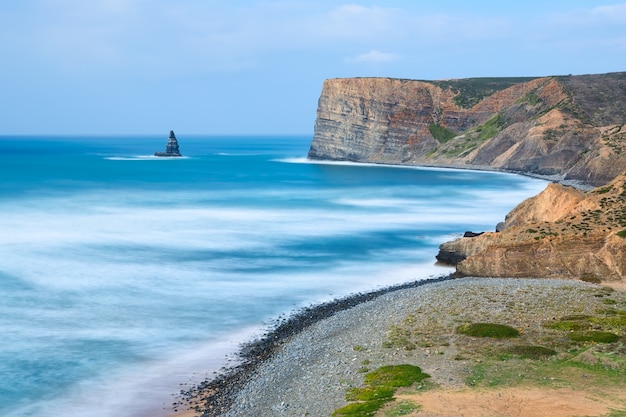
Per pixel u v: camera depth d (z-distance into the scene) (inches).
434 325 1294.3
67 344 1378.0
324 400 958.4
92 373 1206.9
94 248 2486.5
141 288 1876.2
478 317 1333.7
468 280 1784.0
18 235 2760.8
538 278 1803.6
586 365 1037.8
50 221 3186.5
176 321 1545.3
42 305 1686.8
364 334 1291.8
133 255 2362.2
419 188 5078.7
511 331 1210.6
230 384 1125.1
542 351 1098.7
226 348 1339.8
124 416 1015.0
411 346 1165.1
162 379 1169.4
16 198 4165.8
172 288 1878.7
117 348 1350.9
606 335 1164.5
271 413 948.6
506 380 983.0
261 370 1176.2
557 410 865.5
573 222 1963.6
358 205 4003.4
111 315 1598.2
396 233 2903.5
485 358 1086.4
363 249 2514.8
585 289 1562.5
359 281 1969.7
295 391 1026.1
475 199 4276.6
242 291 1840.6
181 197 4407.0
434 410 871.1
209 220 3309.5
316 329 1416.1
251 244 2618.1
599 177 5049.2
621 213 1969.7
